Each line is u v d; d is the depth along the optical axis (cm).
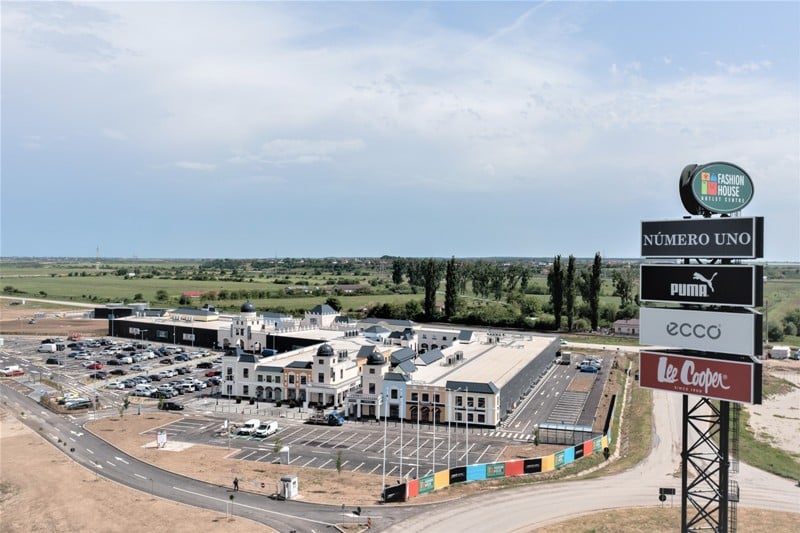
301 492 9150
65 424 13088
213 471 10094
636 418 13550
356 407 13912
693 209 6512
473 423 13125
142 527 7894
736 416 7325
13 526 7938
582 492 9138
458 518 8175
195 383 16825
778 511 8412
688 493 6588
